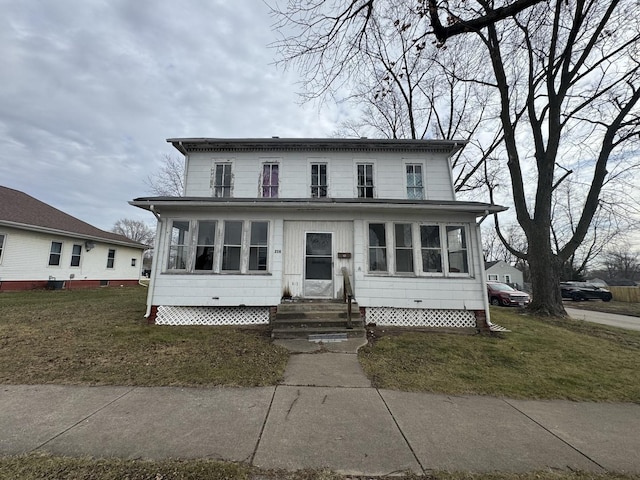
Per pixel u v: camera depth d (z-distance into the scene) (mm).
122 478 2207
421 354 5781
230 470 2340
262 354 5555
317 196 10320
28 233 14367
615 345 6887
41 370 4465
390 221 8273
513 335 7430
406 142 10156
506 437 3002
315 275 8258
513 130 12164
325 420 3227
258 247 8156
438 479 2326
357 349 5988
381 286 7988
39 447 2596
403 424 3193
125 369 4633
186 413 3301
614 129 11000
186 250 8031
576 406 3830
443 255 8078
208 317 7945
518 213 11750
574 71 10820
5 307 9391
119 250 20922
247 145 10367
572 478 2404
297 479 2279
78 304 10469
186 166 10406
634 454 2775
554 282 10867
